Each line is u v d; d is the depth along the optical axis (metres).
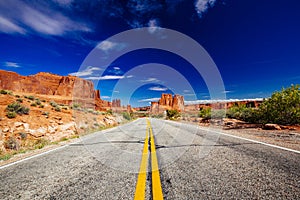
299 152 4.05
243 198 2.01
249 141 5.71
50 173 3.19
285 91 10.01
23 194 2.36
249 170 2.93
